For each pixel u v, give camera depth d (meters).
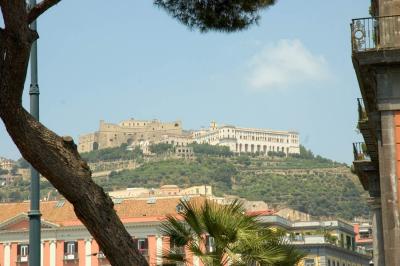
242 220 27.08
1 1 18.02
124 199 142.50
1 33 18.44
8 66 18.42
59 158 19.31
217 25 23.89
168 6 23.73
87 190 19.59
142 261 20.23
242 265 26.50
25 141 19.02
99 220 19.70
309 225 168.75
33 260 30.22
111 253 19.92
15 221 138.88
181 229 27.84
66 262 136.00
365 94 38.66
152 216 134.75
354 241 183.25
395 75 36.09
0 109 18.69
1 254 138.00
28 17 19.52
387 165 36.22
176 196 141.75
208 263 26.72
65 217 140.50
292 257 27.59
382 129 36.22
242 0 23.67
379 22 36.59
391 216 35.94
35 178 30.62
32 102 31.75
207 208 27.39
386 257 35.62
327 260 151.75
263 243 27.11
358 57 35.62
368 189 54.31
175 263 27.84
